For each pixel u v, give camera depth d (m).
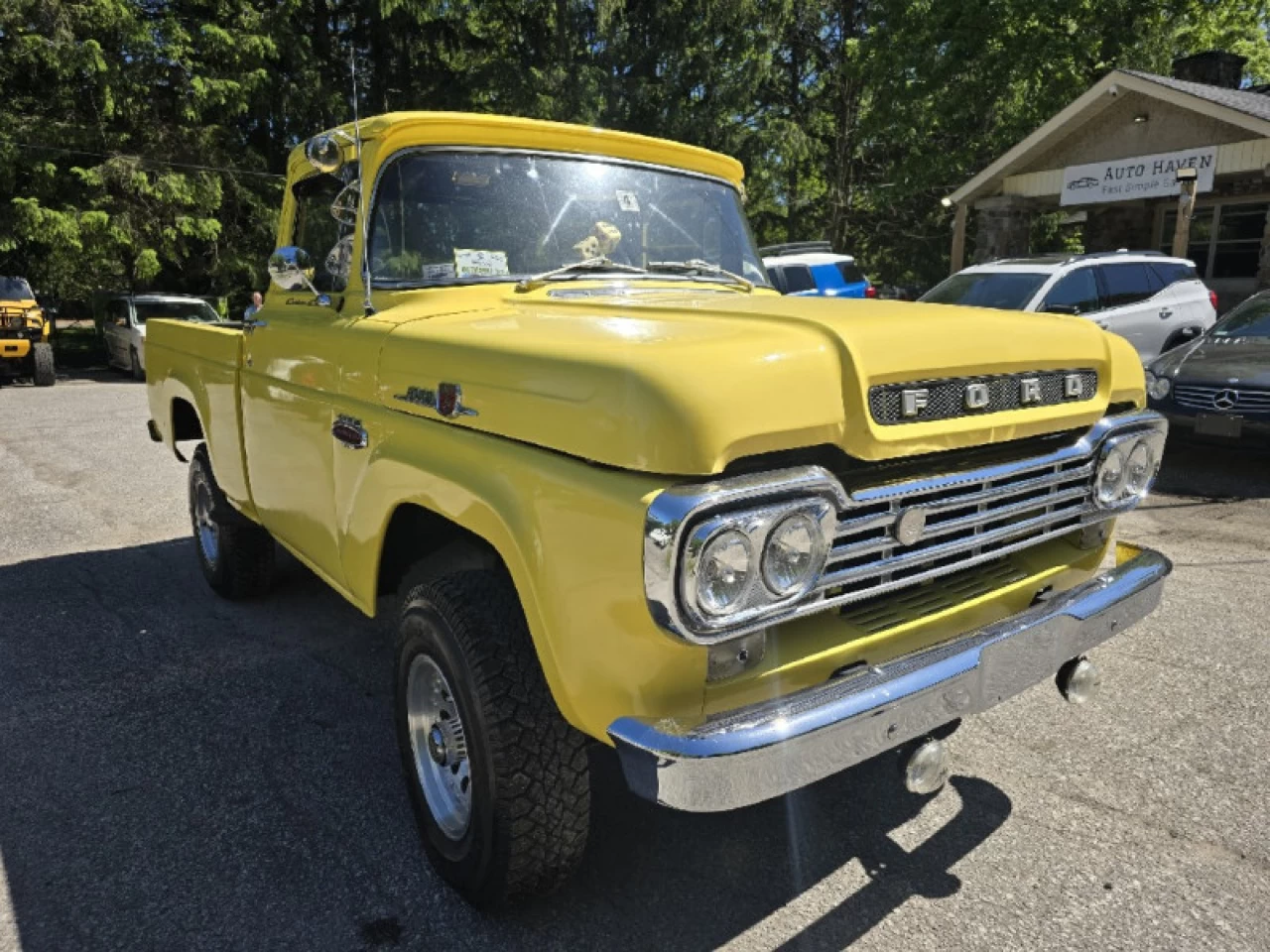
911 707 2.09
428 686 2.67
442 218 3.21
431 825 2.64
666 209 3.66
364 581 2.90
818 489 1.93
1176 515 6.42
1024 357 2.41
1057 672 2.76
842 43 28.84
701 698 1.99
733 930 2.44
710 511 1.79
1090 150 15.22
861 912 2.50
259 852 2.79
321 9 22.16
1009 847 2.77
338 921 2.49
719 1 23.50
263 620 4.71
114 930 2.46
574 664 2.01
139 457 9.33
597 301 2.80
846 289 15.84
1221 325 8.40
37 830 2.91
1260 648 4.14
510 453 2.18
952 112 22.06
